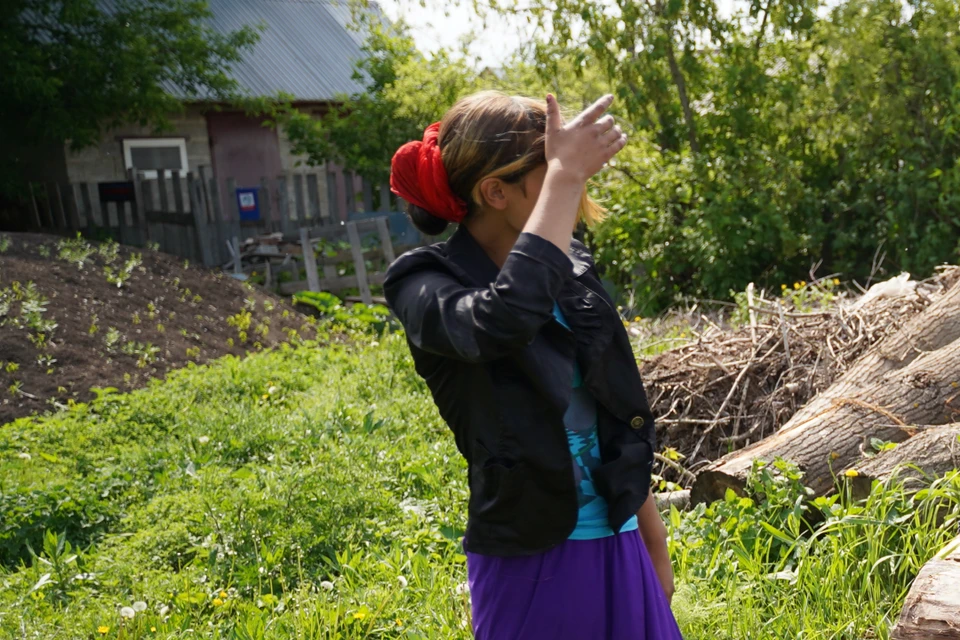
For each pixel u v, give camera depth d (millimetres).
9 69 12742
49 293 8555
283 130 15969
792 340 5242
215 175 17047
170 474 4949
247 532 3943
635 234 11266
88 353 7703
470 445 1670
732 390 4961
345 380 6988
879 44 10305
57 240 10070
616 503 1679
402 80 14688
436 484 4504
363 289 11477
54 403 6766
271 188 17469
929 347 4441
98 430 5727
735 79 10656
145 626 3273
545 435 1604
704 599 2904
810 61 11328
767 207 10352
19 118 13914
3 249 9430
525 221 1661
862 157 10516
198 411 6086
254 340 9250
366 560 3646
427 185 1678
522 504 1624
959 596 2389
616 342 1722
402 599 3289
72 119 13438
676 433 5066
